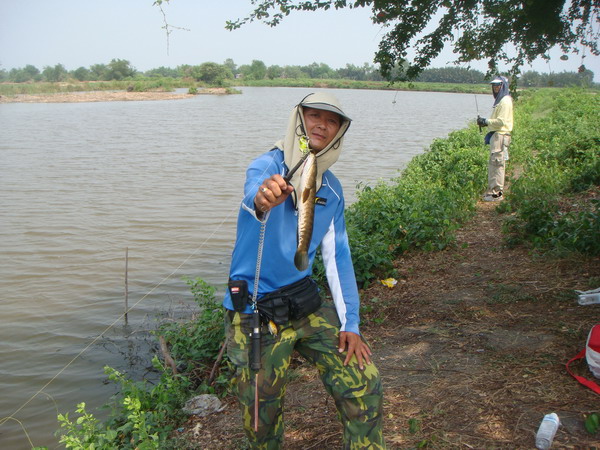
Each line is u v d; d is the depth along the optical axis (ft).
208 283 27.63
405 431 11.39
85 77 416.46
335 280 9.09
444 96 307.99
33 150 78.48
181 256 32.12
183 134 101.04
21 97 244.22
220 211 42.80
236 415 14.01
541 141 52.21
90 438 12.80
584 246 19.69
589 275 18.03
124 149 79.97
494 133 33.50
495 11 18.51
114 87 332.80
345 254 9.20
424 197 29.94
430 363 14.14
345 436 8.64
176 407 14.94
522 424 10.99
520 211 25.00
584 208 26.91
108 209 43.29
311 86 445.78
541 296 17.16
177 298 25.86
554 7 18.24
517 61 20.33
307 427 12.27
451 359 14.17
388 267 22.54
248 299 8.61
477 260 22.08
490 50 19.94
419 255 24.13
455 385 12.84
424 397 12.54
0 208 43.47
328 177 9.08
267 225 8.39
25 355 20.74
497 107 33.37
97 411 17.07
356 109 181.57
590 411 11.07
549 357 13.41
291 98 257.14
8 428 16.40
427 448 10.69
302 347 8.96
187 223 39.34
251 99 245.65
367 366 8.63
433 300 18.63
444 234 25.44
